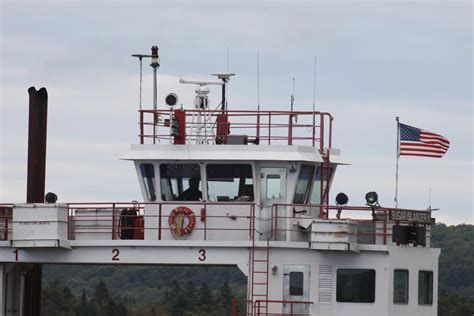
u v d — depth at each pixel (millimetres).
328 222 117750
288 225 122750
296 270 119250
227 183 124188
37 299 135875
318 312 119000
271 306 119250
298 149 123188
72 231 125875
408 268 121375
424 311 123062
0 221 126500
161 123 127500
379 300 118875
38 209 120938
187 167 124688
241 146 123438
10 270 127938
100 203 123750
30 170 137375
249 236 122438
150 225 124125
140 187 126312
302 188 125875
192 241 119625
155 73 129875
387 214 123000
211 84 129375
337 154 129750
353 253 119000
